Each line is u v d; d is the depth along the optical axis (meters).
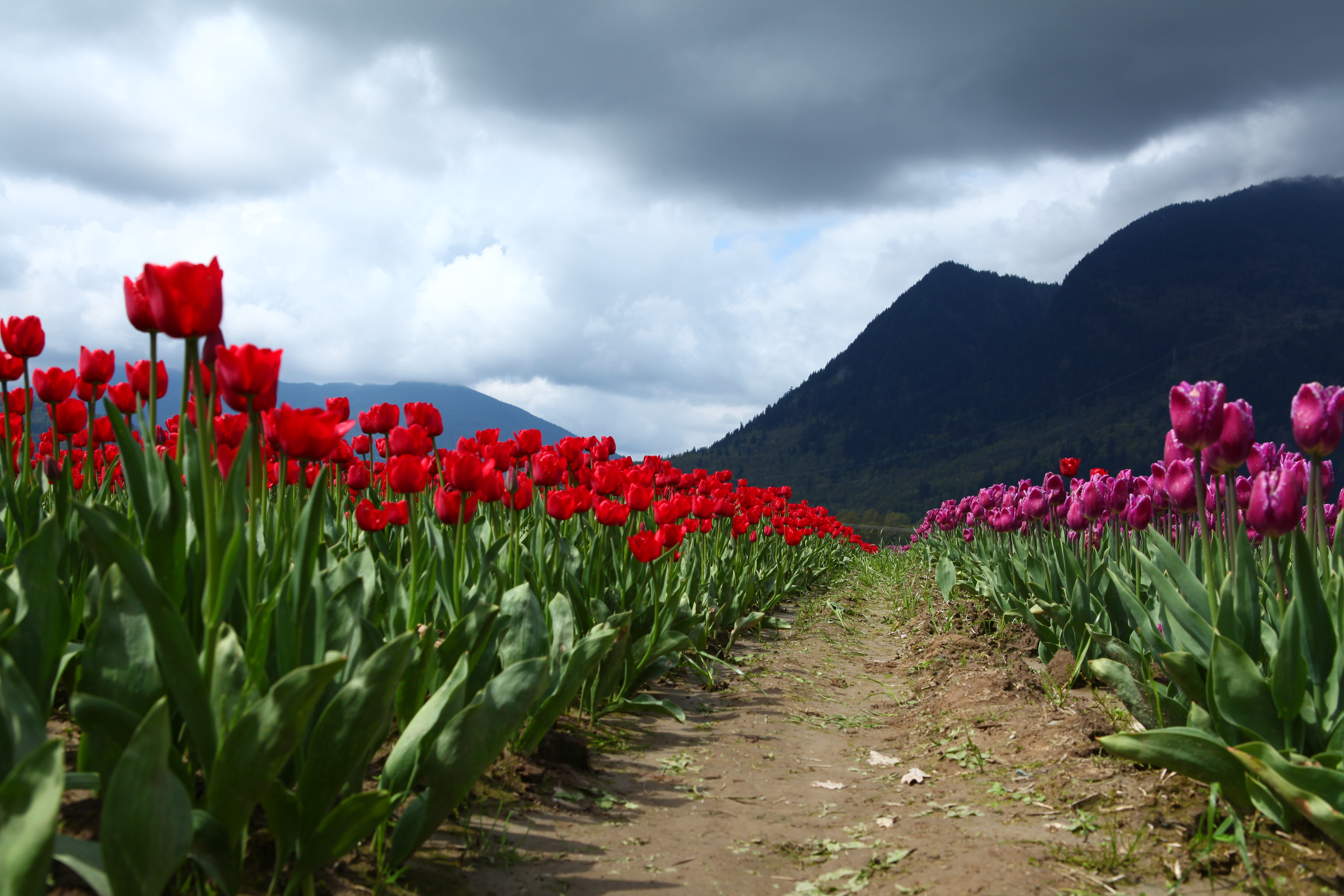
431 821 2.43
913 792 3.97
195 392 1.98
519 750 3.71
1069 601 6.18
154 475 2.51
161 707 1.52
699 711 5.51
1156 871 2.69
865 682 7.00
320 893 2.25
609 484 4.99
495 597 3.94
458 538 3.64
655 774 4.12
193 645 1.79
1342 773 2.45
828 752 4.86
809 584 13.66
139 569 1.69
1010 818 3.35
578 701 4.99
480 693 3.16
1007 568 8.05
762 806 3.81
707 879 2.90
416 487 3.20
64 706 2.90
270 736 1.79
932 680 6.59
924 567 18.48
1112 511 5.46
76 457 5.02
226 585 1.88
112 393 3.90
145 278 1.77
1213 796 2.84
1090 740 4.15
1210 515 4.46
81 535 2.33
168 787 1.58
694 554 7.57
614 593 5.39
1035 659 6.87
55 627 2.17
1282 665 2.78
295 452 2.24
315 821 2.08
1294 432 3.33
